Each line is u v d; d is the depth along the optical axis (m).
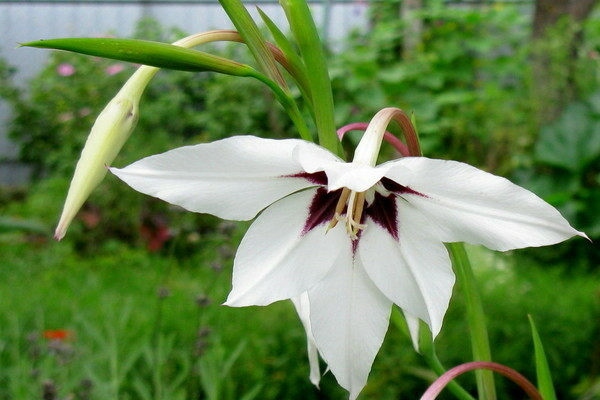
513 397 0.60
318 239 0.19
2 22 1.47
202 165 0.18
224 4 0.21
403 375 0.58
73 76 1.25
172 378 0.50
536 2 1.10
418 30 1.17
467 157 1.08
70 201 0.20
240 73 0.20
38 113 1.35
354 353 0.19
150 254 1.04
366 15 1.29
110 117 0.21
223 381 0.52
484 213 0.18
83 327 0.55
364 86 1.07
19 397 0.40
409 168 0.18
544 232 0.17
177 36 1.33
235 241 0.84
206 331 0.46
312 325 0.19
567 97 1.05
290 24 0.21
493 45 1.14
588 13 1.08
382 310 0.19
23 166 1.46
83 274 0.88
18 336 0.50
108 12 1.47
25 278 0.83
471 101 1.07
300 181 0.19
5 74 1.40
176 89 1.24
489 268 0.75
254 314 0.63
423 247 0.19
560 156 0.98
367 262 0.19
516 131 1.04
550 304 0.66
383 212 0.19
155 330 0.48
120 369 0.46
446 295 0.18
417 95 1.08
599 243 0.95
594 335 0.61
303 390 0.56
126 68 1.25
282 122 1.19
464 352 0.58
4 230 0.72
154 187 0.18
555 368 0.60
